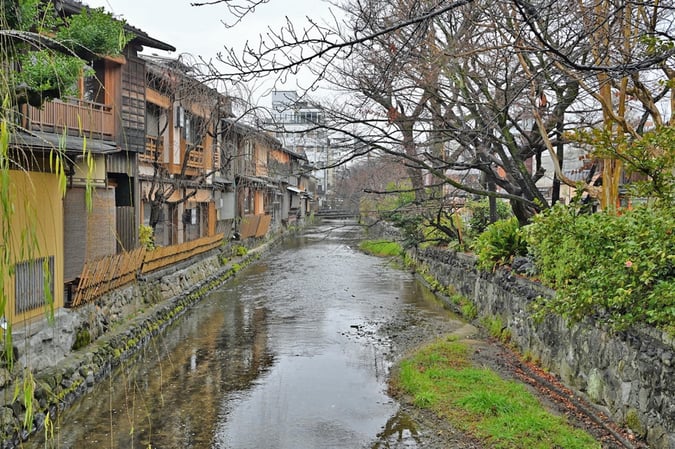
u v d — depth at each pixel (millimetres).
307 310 16000
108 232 13102
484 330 12602
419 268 22750
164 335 13086
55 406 7781
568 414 7473
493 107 9359
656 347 5992
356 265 26484
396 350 11688
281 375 10102
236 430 7664
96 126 12672
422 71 8906
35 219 3121
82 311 9789
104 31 6379
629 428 6398
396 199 24312
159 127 18297
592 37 7055
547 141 9516
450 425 7422
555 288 8867
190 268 17953
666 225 5988
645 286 6203
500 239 12625
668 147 6395
